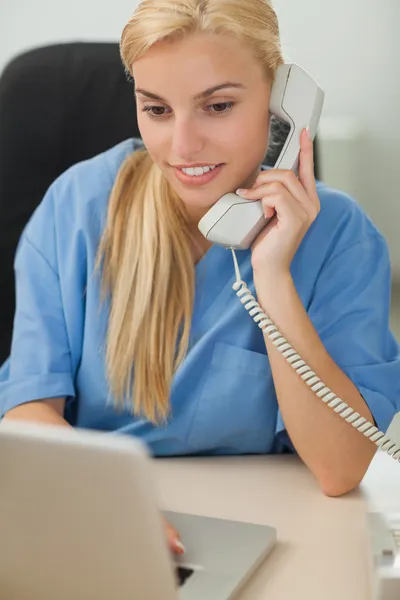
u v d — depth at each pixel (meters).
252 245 1.69
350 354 1.71
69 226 1.88
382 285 1.79
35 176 2.10
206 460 1.74
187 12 1.49
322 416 1.62
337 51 4.39
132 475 0.97
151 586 1.05
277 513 1.50
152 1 1.51
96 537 1.02
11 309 2.15
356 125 4.45
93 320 1.82
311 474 1.66
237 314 1.75
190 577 1.28
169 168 1.62
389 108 4.42
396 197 4.52
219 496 1.57
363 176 4.51
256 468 1.69
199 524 1.42
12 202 2.11
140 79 1.55
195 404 1.75
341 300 1.76
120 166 1.90
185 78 1.51
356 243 1.79
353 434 1.61
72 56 2.07
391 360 1.76
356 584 1.29
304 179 1.67
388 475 1.67
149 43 1.50
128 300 1.78
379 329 1.76
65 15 4.31
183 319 1.77
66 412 1.88
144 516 1.00
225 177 1.62
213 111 1.56
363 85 4.42
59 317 1.87
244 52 1.54
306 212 1.65
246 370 1.74
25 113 2.08
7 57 4.38
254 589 1.28
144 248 1.78
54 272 1.88
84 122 2.08
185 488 1.60
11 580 1.10
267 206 1.65
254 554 1.33
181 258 1.77
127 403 1.79
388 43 4.36
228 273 1.78
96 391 1.82
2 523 1.04
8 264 2.12
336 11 4.34
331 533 1.44
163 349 1.76
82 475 0.98
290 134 1.67
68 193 1.90
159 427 1.77
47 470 0.99
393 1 4.30
